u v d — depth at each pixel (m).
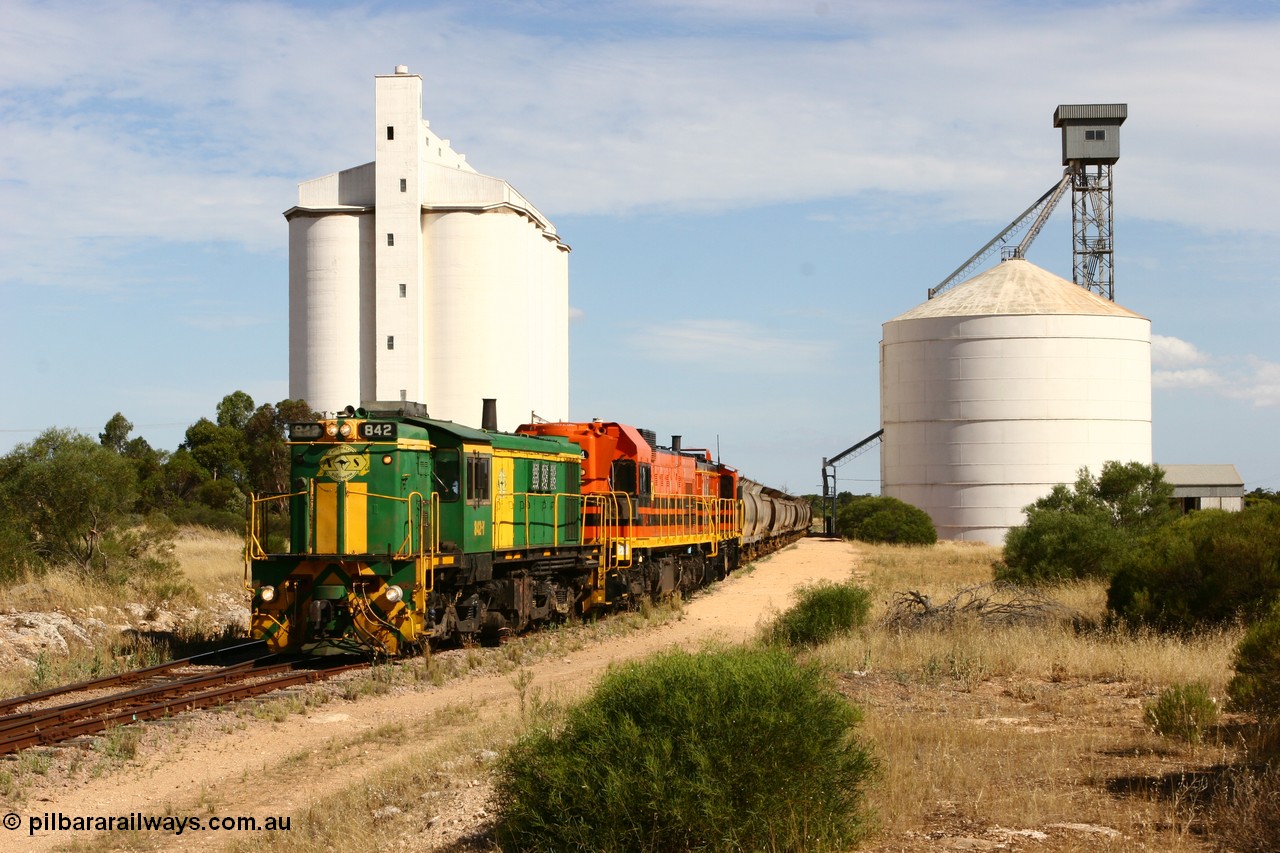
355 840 10.81
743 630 28.09
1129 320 87.69
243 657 22.52
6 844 11.09
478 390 81.12
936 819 10.66
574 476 30.36
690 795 9.50
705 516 42.59
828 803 9.91
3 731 14.48
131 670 20.58
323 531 21.56
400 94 81.50
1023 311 86.62
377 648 21.17
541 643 24.55
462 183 84.06
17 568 30.45
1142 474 53.44
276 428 88.50
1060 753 13.25
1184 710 14.38
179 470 83.38
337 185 84.38
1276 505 24.98
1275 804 10.24
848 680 18.95
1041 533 39.44
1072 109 103.75
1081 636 22.97
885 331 93.62
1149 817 10.54
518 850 10.05
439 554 22.19
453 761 13.66
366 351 82.69
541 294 90.06
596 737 10.09
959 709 16.75
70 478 33.50
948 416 87.94
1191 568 23.81
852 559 60.59
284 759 14.43
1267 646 14.47
